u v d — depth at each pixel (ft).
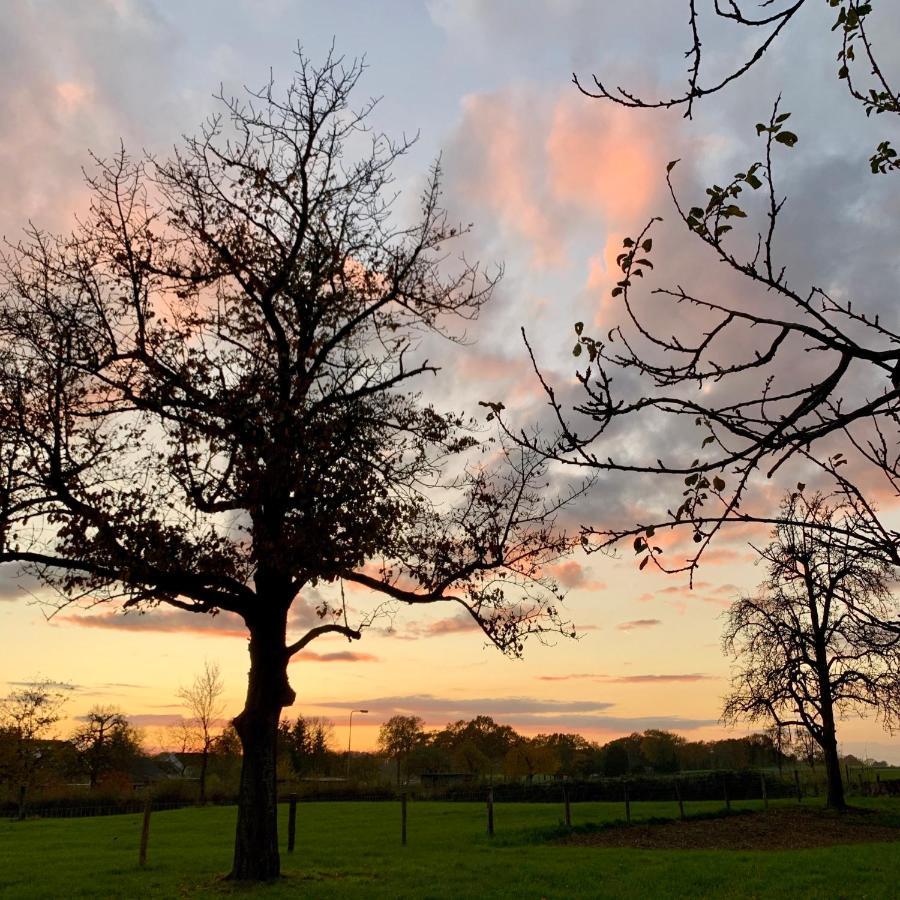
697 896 57.16
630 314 13.61
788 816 123.24
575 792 180.14
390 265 70.79
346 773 380.17
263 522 64.34
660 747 329.72
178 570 62.03
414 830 111.55
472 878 65.92
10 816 185.06
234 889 59.21
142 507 61.93
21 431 59.06
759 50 12.13
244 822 64.13
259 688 65.92
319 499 64.23
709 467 12.73
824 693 125.18
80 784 298.97
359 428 67.36
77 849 94.89
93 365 62.44
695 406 12.78
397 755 408.87
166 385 63.98
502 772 387.96
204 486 64.18
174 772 400.88
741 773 172.55
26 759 256.73
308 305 68.44
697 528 13.03
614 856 80.84
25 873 71.46
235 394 63.62
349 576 66.39
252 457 62.18
